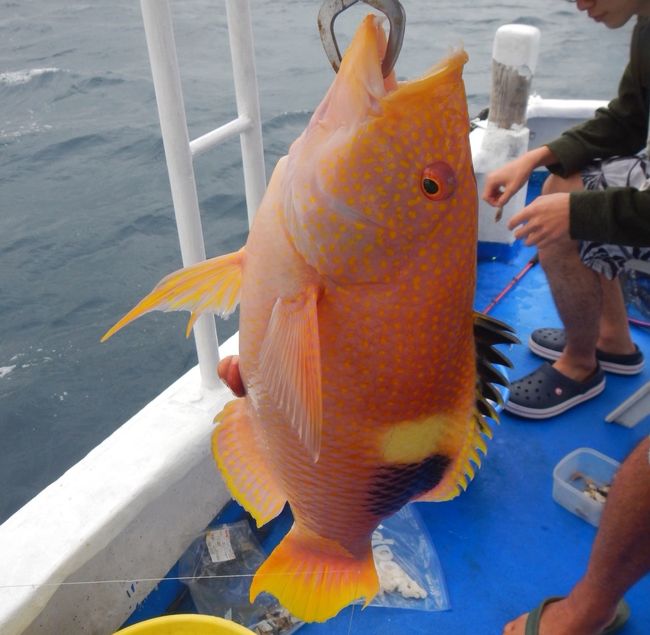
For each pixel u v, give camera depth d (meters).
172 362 4.42
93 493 1.61
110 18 13.27
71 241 5.61
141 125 7.85
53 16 13.56
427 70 0.90
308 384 0.83
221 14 12.38
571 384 2.42
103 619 1.61
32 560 1.46
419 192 0.85
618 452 2.28
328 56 0.87
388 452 0.98
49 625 1.47
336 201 0.86
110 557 1.59
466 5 12.66
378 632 1.71
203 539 1.88
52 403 4.11
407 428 0.96
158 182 6.53
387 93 0.85
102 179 6.62
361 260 0.87
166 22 1.41
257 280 0.96
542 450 2.28
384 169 0.85
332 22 0.84
